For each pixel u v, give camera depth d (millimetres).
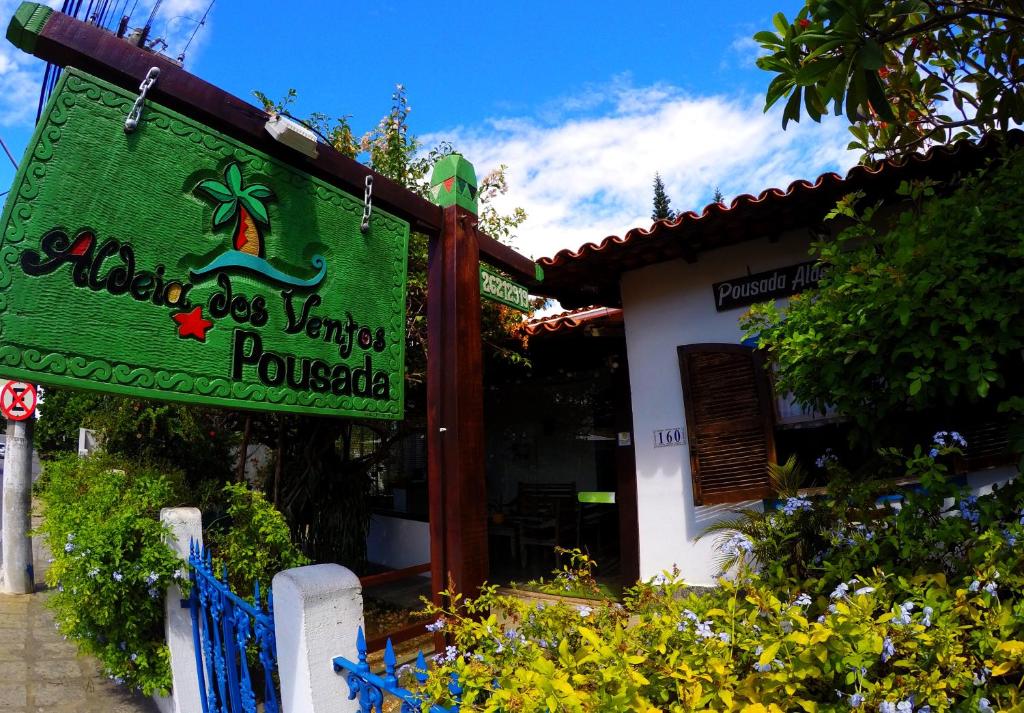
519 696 1428
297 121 2641
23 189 1858
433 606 2615
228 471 7488
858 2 2619
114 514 3693
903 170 4082
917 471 2531
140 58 2145
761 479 4887
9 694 4152
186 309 2203
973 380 2480
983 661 1534
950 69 3922
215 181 2332
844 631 1440
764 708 1281
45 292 1871
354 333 2803
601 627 1962
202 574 3047
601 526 7973
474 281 3383
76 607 3656
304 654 1934
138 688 4195
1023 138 3838
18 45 1989
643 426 5637
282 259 2531
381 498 9492
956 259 2516
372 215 2938
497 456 9117
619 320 5922
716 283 5359
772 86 3129
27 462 7121
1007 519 2289
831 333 2908
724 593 2021
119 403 7000
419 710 1545
